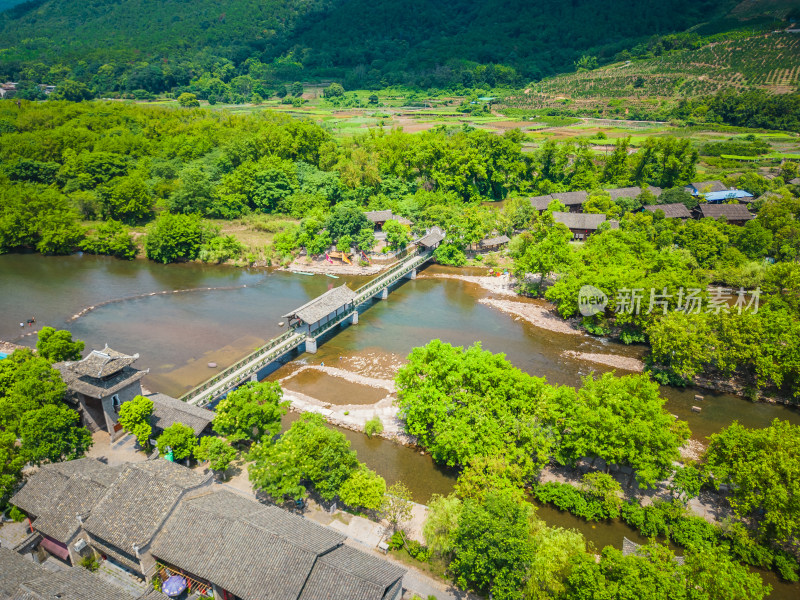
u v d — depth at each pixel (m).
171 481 53.75
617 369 93.88
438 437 64.56
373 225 148.50
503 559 46.25
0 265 137.75
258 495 60.69
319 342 103.00
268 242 149.50
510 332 107.50
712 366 93.81
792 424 79.50
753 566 54.81
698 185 183.12
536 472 64.06
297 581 44.59
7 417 61.50
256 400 67.19
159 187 168.00
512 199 169.00
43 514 52.47
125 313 112.69
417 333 106.75
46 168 171.50
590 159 194.00
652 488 61.75
